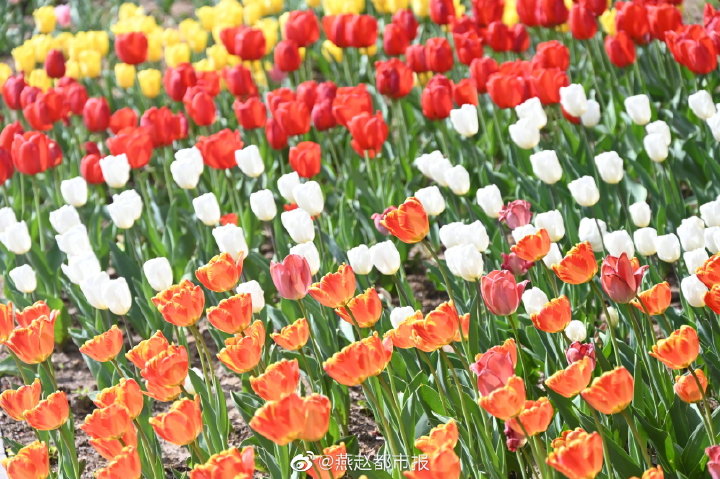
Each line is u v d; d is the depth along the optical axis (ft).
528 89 23.39
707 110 20.58
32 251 22.56
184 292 13.80
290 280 13.67
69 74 34.63
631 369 15.31
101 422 11.78
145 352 13.14
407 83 25.70
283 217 17.30
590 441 9.89
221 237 16.79
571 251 12.87
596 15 27.86
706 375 15.53
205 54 40.96
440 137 27.71
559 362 15.06
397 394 15.02
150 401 16.84
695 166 23.50
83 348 13.80
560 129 26.68
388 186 23.90
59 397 12.67
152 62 39.78
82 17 49.55
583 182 16.90
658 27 25.99
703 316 16.01
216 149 22.59
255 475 16.49
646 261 19.31
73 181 21.35
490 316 16.19
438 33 34.99
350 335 18.02
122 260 21.86
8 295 22.48
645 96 20.65
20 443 17.07
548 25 28.30
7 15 51.44
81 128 32.78
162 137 24.52
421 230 14.29
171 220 23.52
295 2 45.29
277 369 11.39
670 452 13.28
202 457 12.78
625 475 12.38
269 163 27.89
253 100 24.84
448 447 10.25
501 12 30.01
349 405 17.21
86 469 17.47
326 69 36.55
